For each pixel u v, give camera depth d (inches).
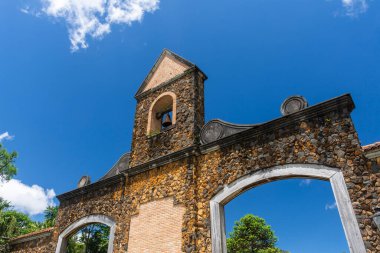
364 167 241.1
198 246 302.7
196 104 405.7
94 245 812.6
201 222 314.8
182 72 448.1
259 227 1085.1
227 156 332.8
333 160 257.8
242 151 323.0
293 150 285.6
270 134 311.1
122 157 463.5
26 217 1005.2
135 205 386.9
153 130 446.6
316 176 260.4
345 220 230.7
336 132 268.2
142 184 395.9
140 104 483.8
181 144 383.9
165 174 375.9
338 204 239.1
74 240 804.0
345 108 273.6
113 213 410.3
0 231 571.8
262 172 295.0
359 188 235.9
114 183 439.8
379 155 239.6
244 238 1079.6
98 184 457.1
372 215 221.9
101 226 844.0
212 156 347.3
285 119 302.2
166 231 333.4
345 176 245.8
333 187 247.0
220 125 362.6
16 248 542.9
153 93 473.7
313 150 273.3
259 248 1064.2
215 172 333.4
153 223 352.2
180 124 401.7
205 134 371.2
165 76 474.3
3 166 735.7
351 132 260.2
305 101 302.5
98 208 435.8
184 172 355.9
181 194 343.3
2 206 720.3
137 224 369.4
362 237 219.8
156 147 413.1
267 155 300.8
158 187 373.4
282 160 287.4
